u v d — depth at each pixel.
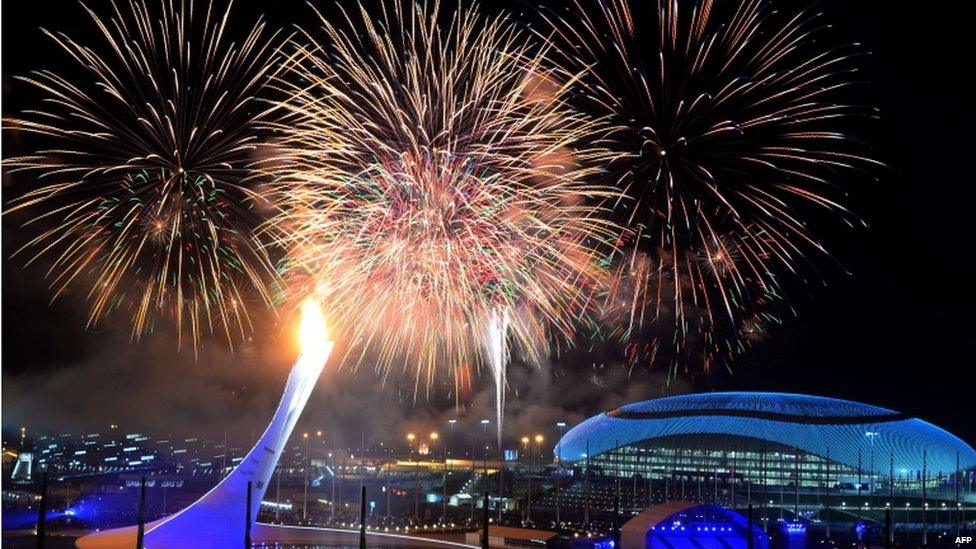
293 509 148.75
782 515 139.75
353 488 187.62
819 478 165.88
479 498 175.50
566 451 187.12
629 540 80.25
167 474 193.50
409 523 124.25
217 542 74.94
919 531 137.62
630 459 176.75
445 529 112.31
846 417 172.75
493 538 98.00
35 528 108.56
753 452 169.12
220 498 75.44
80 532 102.62
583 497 170.25
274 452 75.88
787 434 170.12
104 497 152.25
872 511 153.75
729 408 177.88
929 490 165.50
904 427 171.00
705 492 159.50
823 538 117.44
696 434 174.75
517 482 185.12
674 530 78.75
